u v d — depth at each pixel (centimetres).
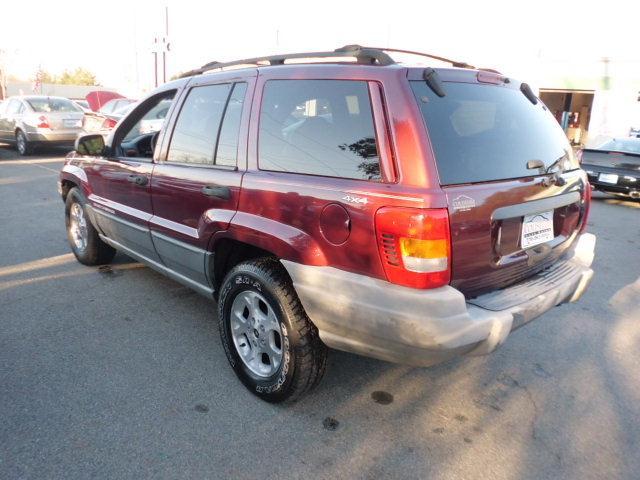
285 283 287
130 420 285
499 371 355
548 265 320
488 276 268
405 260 235
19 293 456
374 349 260
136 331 391
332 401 312
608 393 332
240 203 307
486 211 253
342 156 264
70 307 430
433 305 235
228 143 326
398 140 243
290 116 294
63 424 279
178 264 375
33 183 1023
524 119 308
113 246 472
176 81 396
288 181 281
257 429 283
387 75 254
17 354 351
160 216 382
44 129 1411
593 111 2244
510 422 299
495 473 257
